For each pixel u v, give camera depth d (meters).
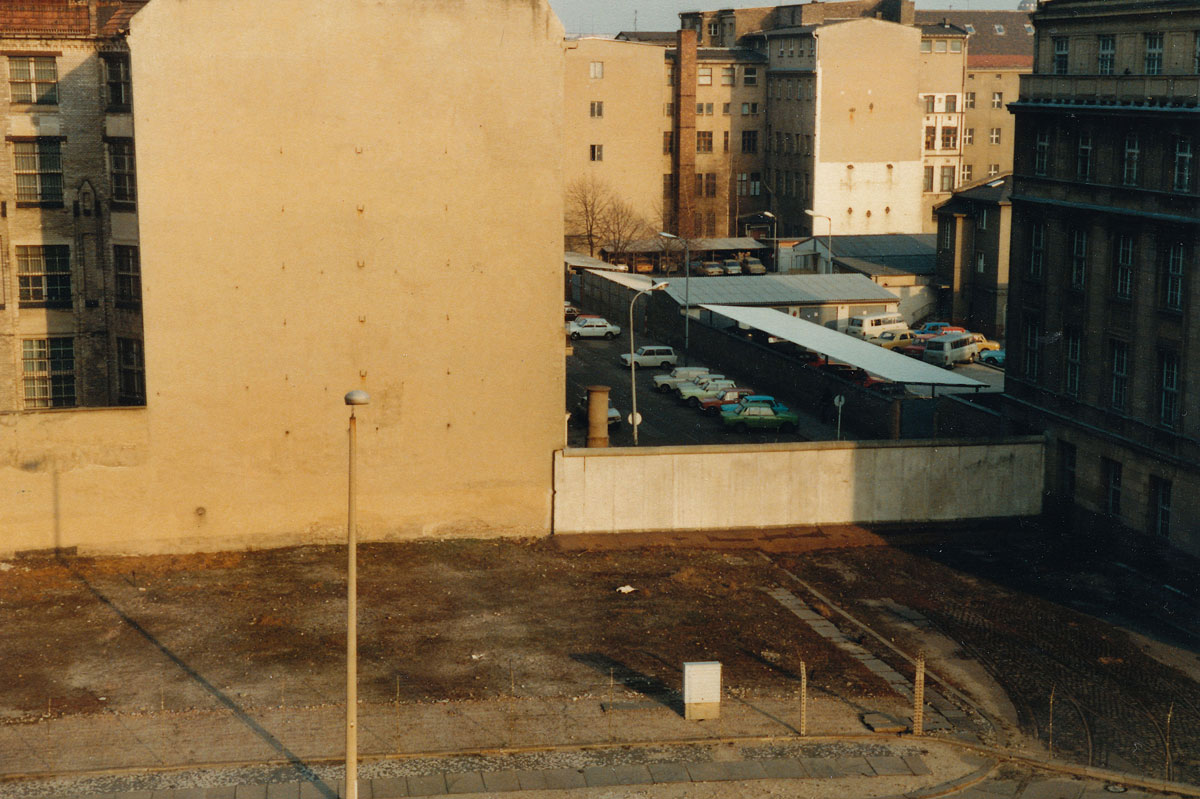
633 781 31.03
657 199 142.38
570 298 119.38
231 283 46.81
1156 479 48.91
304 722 34.00
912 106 135.50
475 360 48.84
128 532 47.00
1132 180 50.59
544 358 49.31
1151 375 49.03
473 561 47.38
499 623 41.50
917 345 92.25
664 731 33.81
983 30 156.88
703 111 144.62
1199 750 34.25
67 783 30.33
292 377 47.62
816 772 31.77
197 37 45.66
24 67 49.25
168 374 46.66
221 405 47.22
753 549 49.66
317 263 47.34
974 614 43.97
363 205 47.44
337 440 48.25
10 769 31.00
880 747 33.34
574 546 49.16
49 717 34.06
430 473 49.03
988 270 100.44
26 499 46.06
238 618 41.47
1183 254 47.25
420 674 37.34
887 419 68.06
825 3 157.50
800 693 36.22
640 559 48.09
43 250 50.16
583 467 50.03
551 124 48.22
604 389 53.47
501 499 49.69
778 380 81.50
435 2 47.00
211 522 47.66
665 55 141.50
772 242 133.00
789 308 95.62
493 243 48.41
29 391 50.78
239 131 46.31
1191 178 46.97
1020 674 39.12
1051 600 45.53
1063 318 54.41
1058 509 54.12
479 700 35.59
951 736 34.25
